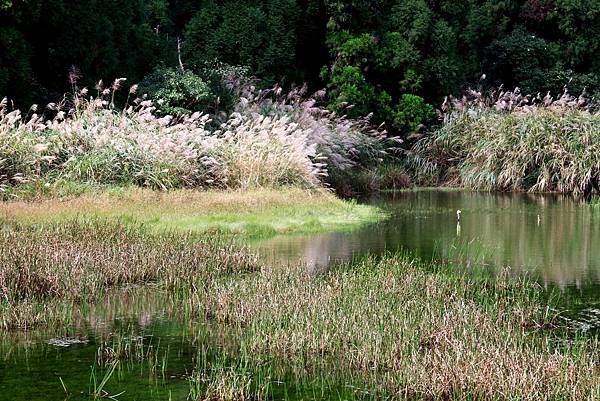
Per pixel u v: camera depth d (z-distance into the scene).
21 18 19.06
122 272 10.02
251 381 6.52
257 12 29.20
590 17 37.34
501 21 37.69
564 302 9.31
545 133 26.48
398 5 31.88
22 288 9.10
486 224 16.80
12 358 7.00
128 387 6.31
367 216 17.61
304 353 7.21
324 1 30.73
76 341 7.54
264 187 19.00
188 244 11.80
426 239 14.36
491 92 33.12
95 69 22.23
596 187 25.30
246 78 26.16
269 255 12.22
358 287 9.42
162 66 23.83
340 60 30.02
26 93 19.77
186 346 7.42
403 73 31.36
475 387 6.18
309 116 24.56
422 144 29.62
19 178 15.64
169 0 33.09
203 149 19.27
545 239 14.48
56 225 12.67
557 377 6.31
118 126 18.95
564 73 36.19
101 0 22.25
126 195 16.14
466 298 9.30
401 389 6.29
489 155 26.72
